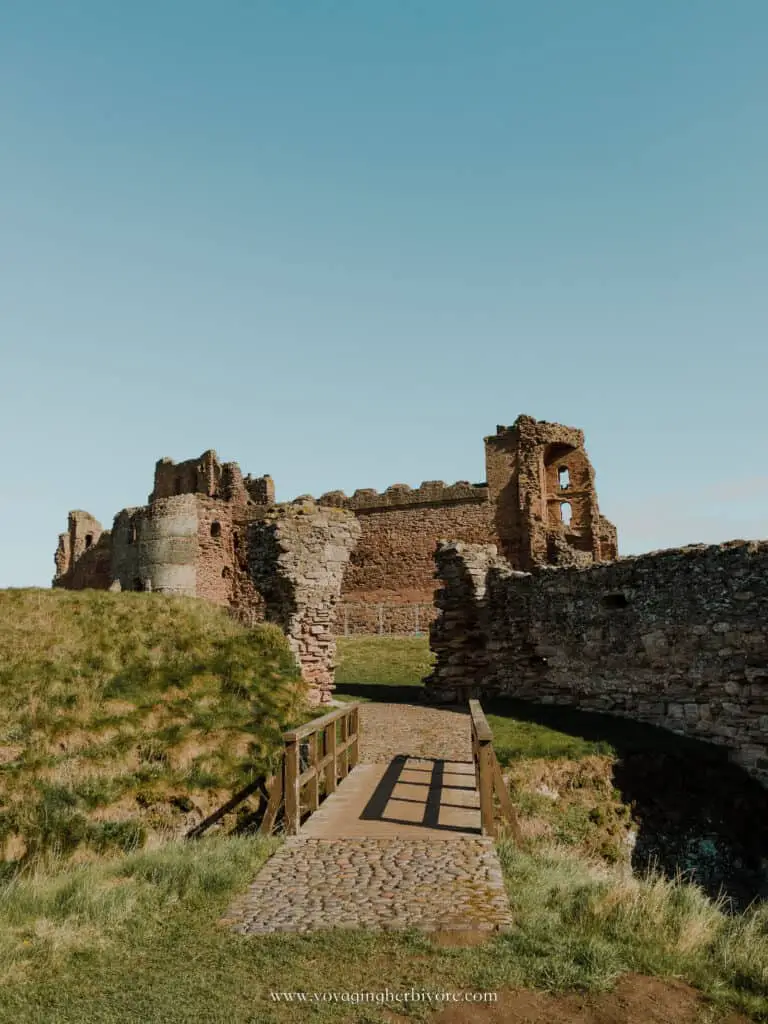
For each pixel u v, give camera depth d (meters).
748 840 12.34
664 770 13.24
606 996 5.41
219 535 40.81
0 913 7.20
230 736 12.53
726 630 14.13
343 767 12.72
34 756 11.14
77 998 5.54
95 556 52.72
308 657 18.08
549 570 18.69
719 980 5.70
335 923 6.63
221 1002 5.40
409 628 39.47
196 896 7.52
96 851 9.75
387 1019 5.14
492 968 5.77
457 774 12.57
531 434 43.56
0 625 15.45
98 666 14.10
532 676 19.00
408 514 45.41
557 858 8.92
